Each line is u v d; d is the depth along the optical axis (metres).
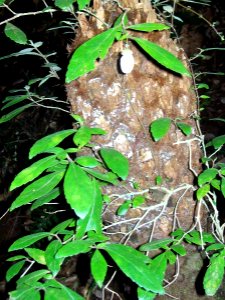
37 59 2.00
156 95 0.72
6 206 1.93
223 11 2.61
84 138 0.56
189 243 0.80
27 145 2.00
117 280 1.19
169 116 0.74
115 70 0.71
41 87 1.90
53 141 0.56
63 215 1.55
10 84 2.12
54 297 0.52
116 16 0.71
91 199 0.47
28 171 0.54
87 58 0.46
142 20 0.70
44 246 1.52
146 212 0.73
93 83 0.71
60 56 1.78
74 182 0.48
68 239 0.61
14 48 2.05
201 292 0.84
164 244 0.68
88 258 1.34
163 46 0.72
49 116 1.98
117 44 0.69
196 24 2.54
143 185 0.76
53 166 0.59
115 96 0.72
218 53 2.49
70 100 0.75
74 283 1.41
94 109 0.73
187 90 0.76
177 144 0.76
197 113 0.81
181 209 0.79
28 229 1.76
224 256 0.66
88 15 0.72
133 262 0.51
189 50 2.51
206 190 0.68
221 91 2.29
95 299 1.34
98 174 0.56
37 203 0.72
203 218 0.83
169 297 0.85
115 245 0.54
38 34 1.97
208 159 0.77
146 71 0.71
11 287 1.57
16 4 1.97
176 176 0.77
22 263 0.67
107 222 0.80
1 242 1.78
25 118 2.00
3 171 1.99
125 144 0.73
